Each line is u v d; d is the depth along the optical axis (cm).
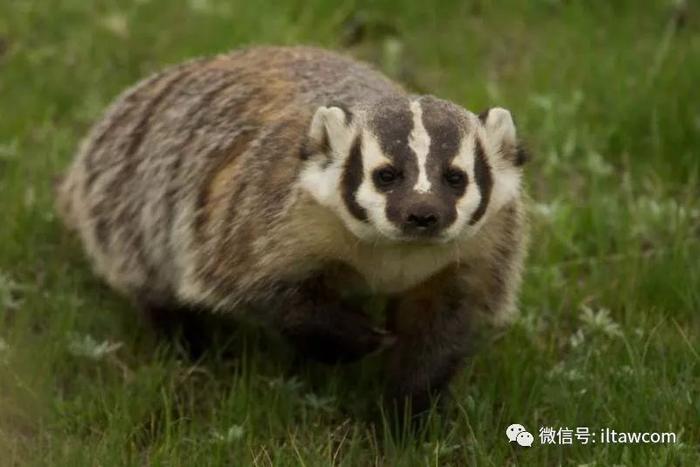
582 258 1423
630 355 1228
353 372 1275
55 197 1466
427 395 1176
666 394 1177
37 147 1583
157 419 1209
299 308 1157
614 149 1598
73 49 1762
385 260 1129
